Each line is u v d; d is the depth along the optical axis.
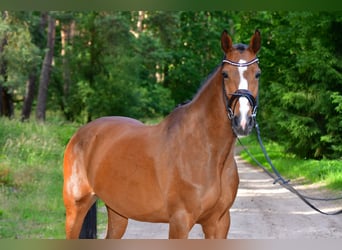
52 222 9.34
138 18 32.62
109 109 25.55
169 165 4.99
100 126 6.00
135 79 26.00
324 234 8.98
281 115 20.67
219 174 4.95
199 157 4.89
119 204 5.49
